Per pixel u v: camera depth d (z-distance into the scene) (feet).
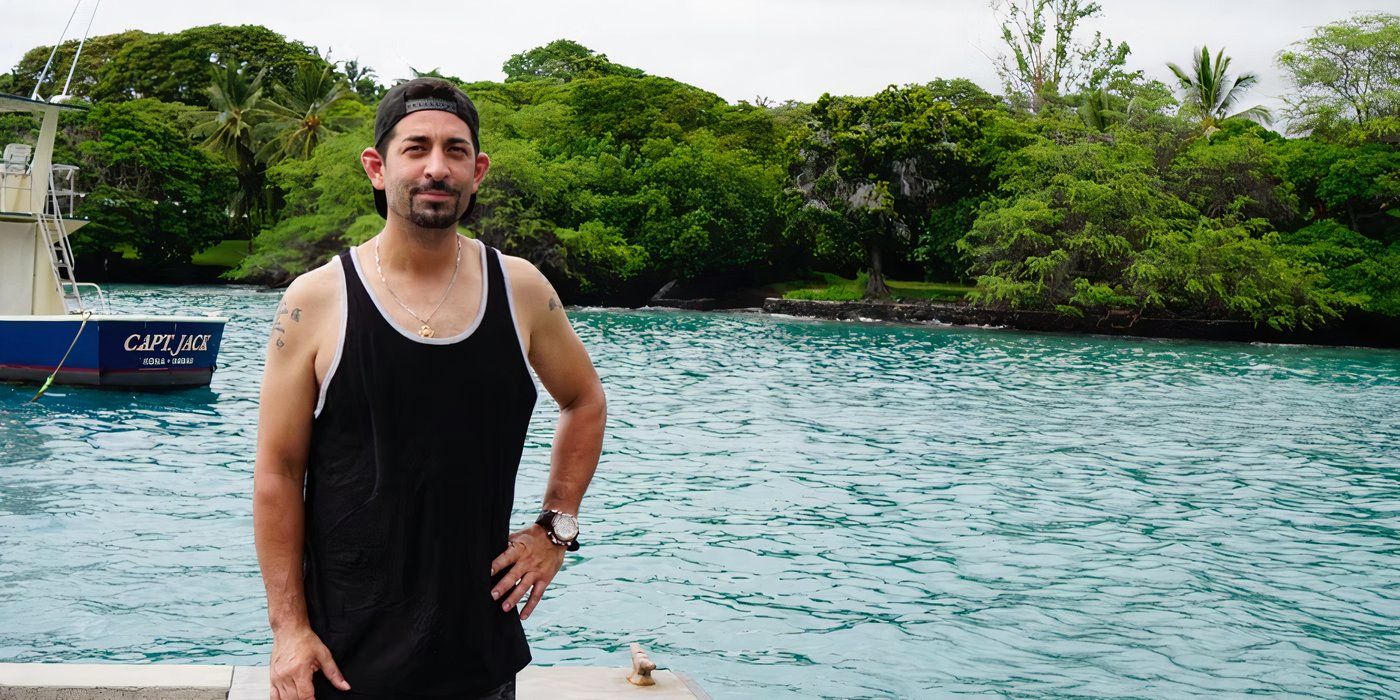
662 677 11.06
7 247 54.75
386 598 5.92
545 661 18.54
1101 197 122.83
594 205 161.99
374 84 237.45
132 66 211.61
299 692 5.87
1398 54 136.56
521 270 6.36
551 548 6.54
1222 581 24.66
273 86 210.59
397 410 5.81
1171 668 18.84
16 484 31.48
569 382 6.62
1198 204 132.67
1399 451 43.98
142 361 51.90
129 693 9.71
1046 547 27.45
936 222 148.66
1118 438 46.11
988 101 188.75
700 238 159.22
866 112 146.30
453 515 5.94
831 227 146.20
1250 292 117.70
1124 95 164.55
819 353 86.99
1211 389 67.15
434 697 6.02
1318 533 29.73
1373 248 125.90
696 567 24.76
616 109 186.29
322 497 5.98
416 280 5.96
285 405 5.94
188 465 35.01
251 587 21.97
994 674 18.38
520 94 204.13
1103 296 119.14
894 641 19.97
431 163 5.74
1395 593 23.91
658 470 36.78
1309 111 139.13
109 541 25.40
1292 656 19.62
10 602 20.71
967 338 107.76
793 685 17.69
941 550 26.89
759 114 195.83
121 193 173.06
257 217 213.05
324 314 5.89
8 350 51.96
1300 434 48.37
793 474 36.52
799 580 23.94
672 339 98.99
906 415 51.75
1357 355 104.01
